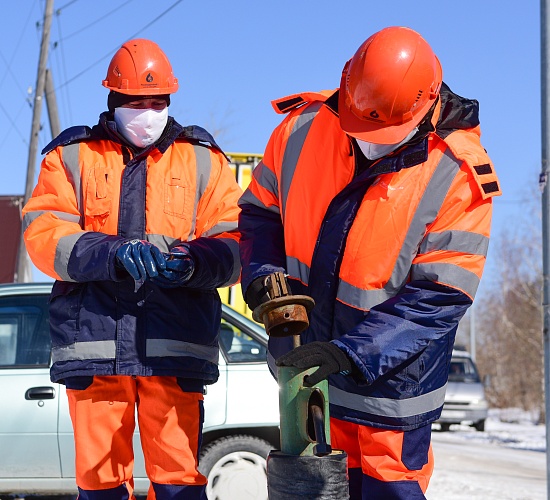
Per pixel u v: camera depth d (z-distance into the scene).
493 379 44.84
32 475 5.97
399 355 2.77
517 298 43.34
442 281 2.89
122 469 3.50
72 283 3.49
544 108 6.12
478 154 2.99
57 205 3.48
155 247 3.25
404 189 2.97
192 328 3.53
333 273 3.06
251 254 3.20
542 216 6.05
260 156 10.96
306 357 2.56
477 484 8.52
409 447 3.04
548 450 5.78
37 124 19.48
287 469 2.47
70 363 3.42
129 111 3.50
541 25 6.21
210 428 6.03
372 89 2.91
